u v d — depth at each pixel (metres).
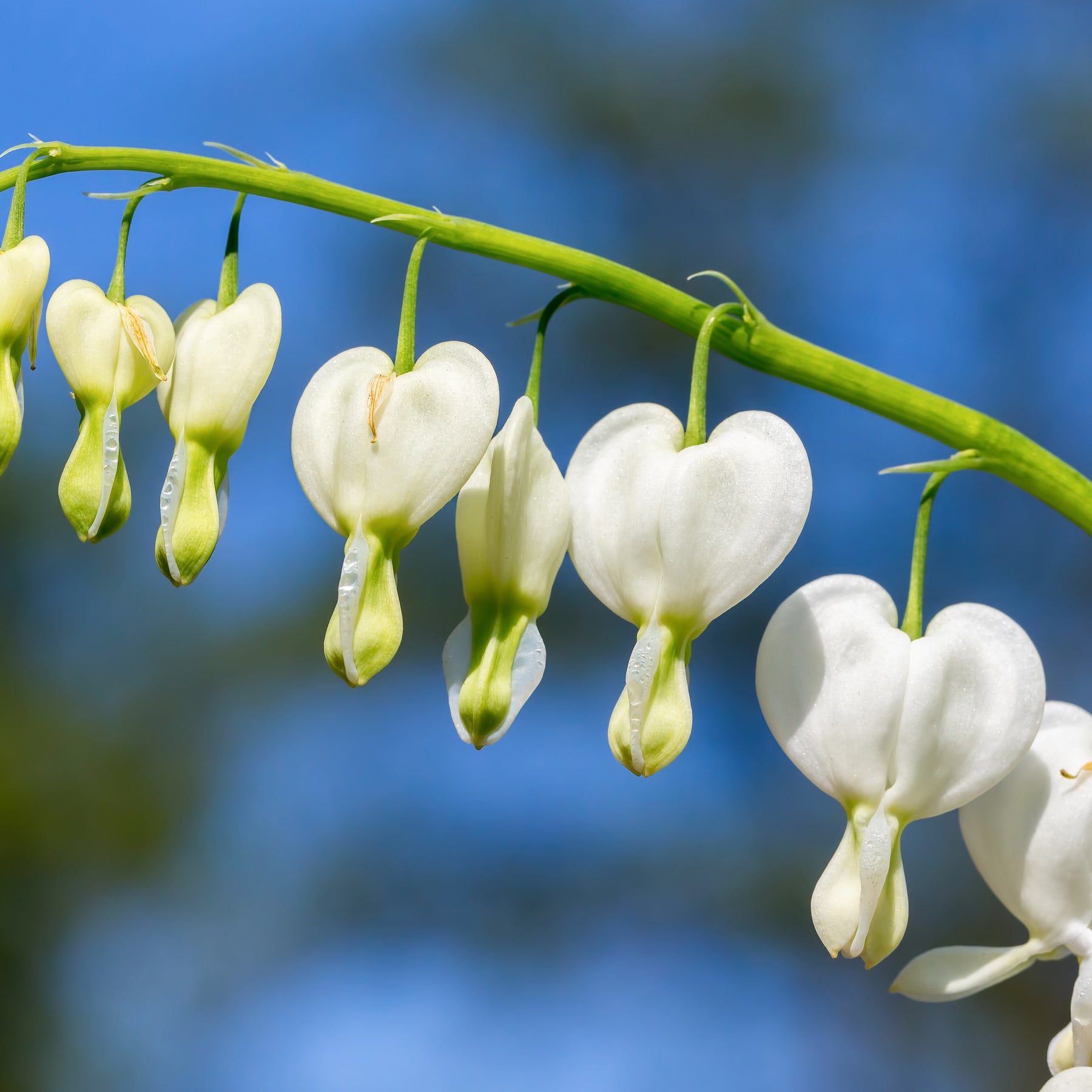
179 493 0.50
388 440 0.49
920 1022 1.27
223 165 0.50
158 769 1.37
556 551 0.50
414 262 0.50
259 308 0.50
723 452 0.49
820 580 0.50
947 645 0.50
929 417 0.51
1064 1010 1.21
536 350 0.51
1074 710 0.51
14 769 1.33
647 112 1.60
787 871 1.33
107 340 0.50
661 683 0.49
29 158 0.50
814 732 0.50
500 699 0.50
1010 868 0.50
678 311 0.51
